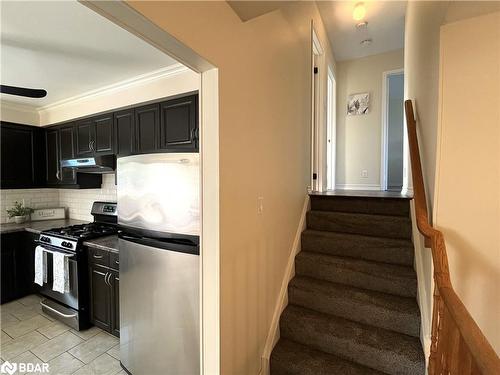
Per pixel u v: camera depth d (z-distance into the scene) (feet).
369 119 15.35
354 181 15.78
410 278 6.36
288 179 7.31
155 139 7.38
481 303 4.00
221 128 4.07
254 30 5.12
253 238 5.28
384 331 5.93
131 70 7.09
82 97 9.10
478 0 3.53
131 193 5.77
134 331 5.79
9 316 8.96
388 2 10.34
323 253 8.00
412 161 5.86
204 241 4.25
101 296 7.82
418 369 5.00
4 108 10.00
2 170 10.00
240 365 4.84
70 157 10.01
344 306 6.43
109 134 8.59
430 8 5.24
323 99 11.96
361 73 15.51
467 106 3.99
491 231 3.93
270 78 5.92
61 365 6.62
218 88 3.97
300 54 8.16
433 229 4.19
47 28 5.15
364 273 6.86
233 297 4.57
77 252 7.99
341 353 5.78
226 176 4.25
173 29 3.08
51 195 12.18
